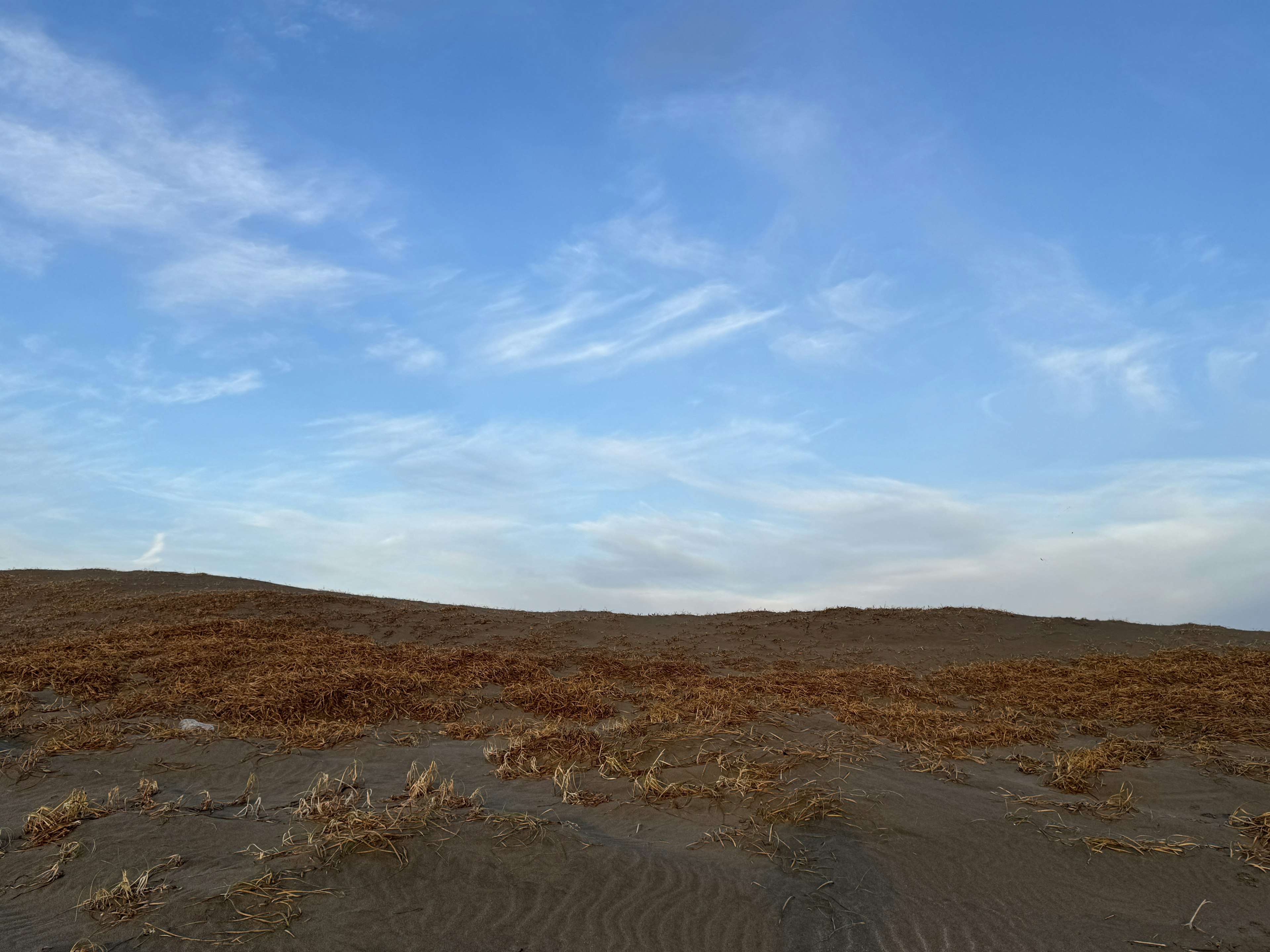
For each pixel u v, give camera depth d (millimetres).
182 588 23953
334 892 4840
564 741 8273
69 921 4539
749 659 16969
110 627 17984
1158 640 17828
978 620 20250
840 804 6422
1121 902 5121
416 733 9477
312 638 15984
